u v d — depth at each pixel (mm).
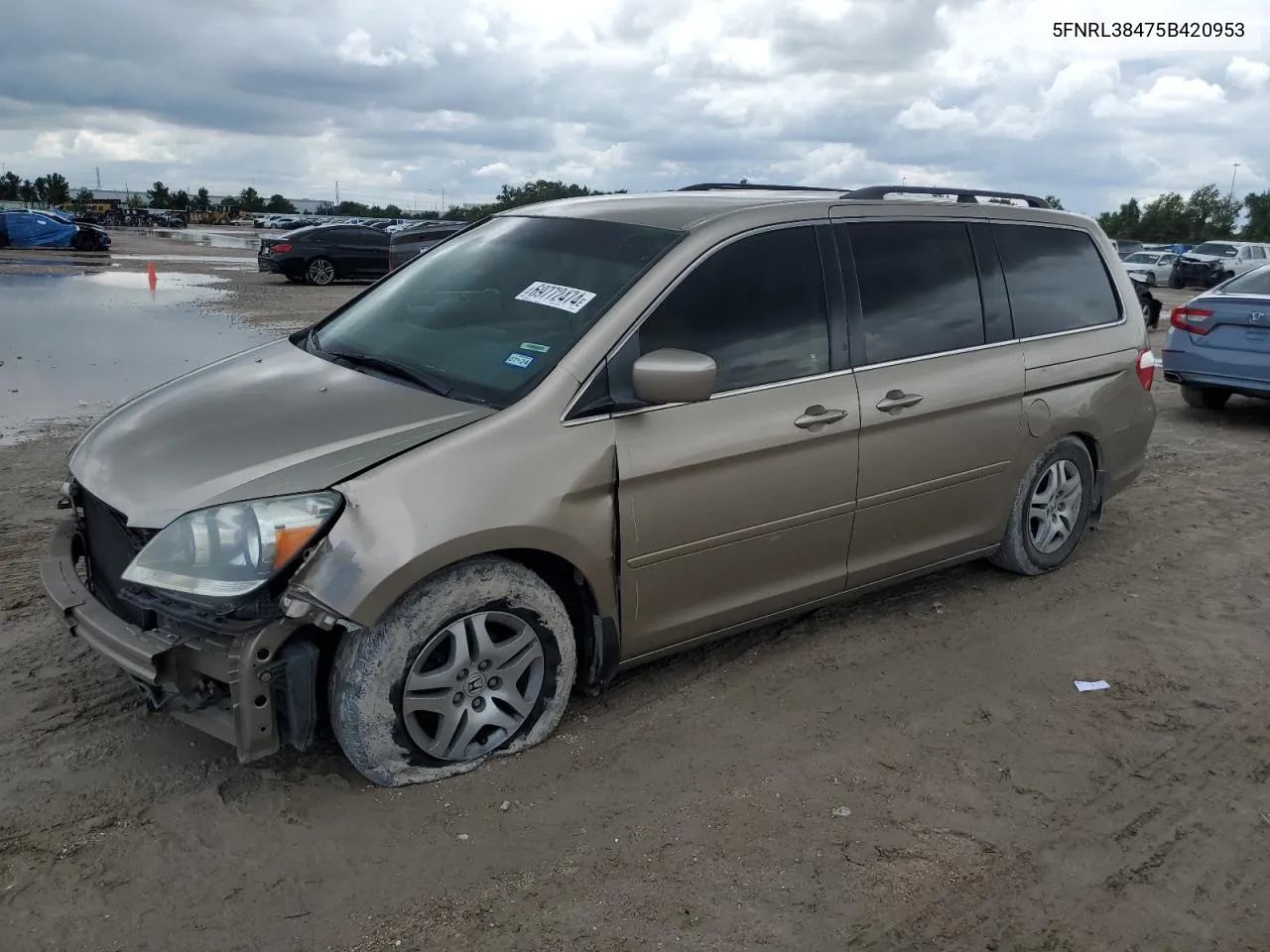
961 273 4695
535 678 3529
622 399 3533
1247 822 3367
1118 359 5391
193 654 3049
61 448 7293
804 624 4754
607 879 2967
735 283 3900
